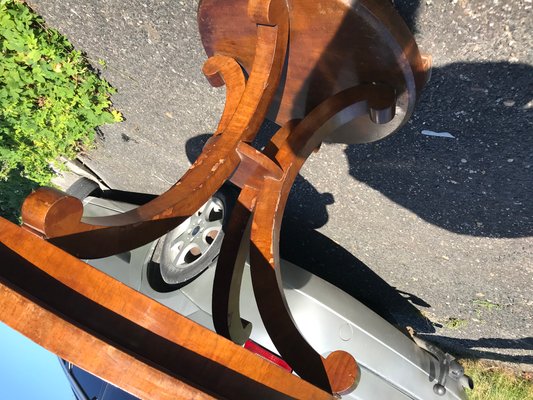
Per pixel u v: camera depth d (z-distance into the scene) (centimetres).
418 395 274
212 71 177
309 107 183
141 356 84
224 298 146
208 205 310
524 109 186
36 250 88
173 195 133
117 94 313
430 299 320
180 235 311
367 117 175
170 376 79
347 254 327
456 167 226
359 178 264
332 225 310
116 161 386
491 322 308
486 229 246
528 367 342
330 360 144
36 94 308
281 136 170
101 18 263
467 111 198
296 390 103
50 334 79
